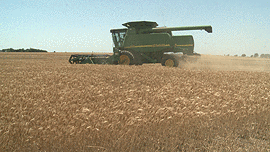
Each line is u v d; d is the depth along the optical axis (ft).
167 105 17.07
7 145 11.16
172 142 12.38
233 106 17.44
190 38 61.77
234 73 44.70
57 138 11.48
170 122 14.03
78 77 35.65
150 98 19.70
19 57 137.39
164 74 41.42
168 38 59.82
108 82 31.68
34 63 75.05
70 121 12.91
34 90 23.94
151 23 60.18
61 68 52.06
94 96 20.18
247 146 13.12
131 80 33.12
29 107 16.71
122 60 62.75
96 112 14.75
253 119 15.94
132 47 61.93
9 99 18.92
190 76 39.17
